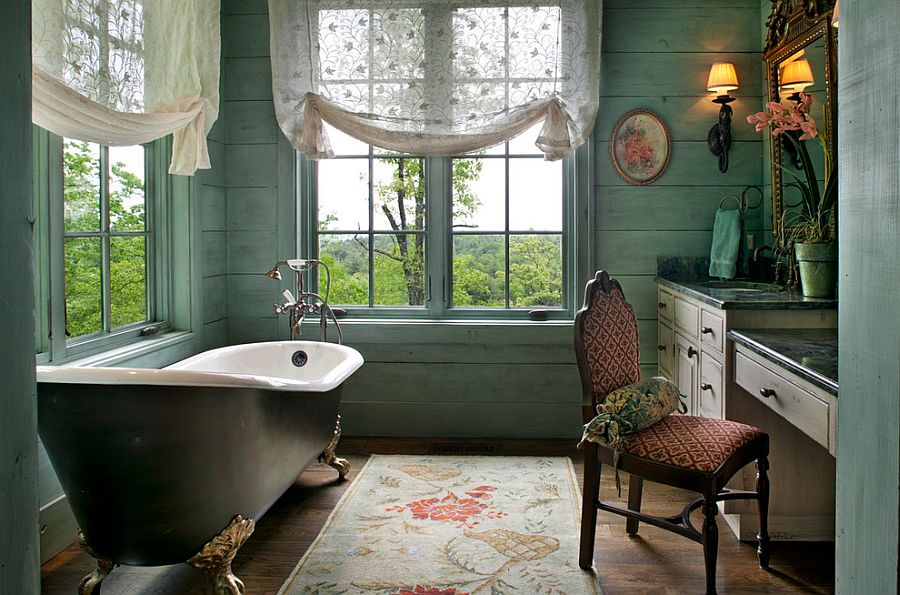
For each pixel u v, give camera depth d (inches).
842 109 34.5
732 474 81.4
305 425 103.7
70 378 72.0
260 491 89.7
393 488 121.5
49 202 98.3
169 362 128.3
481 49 144.6
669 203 148.9
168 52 116.0
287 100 146.6
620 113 148.7
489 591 85.7
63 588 88.0
